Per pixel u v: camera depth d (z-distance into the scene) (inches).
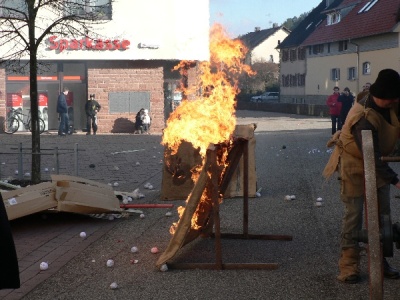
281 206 395.2
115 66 1173.7
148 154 766.5
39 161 503.2
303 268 255.8
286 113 2421.3
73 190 347.6
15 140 982.4
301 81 2741.1
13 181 500.4
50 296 224.1
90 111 1117.1
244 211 308.3
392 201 392.5
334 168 238.7
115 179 542.3
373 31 2014.0
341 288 229.3
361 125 218.7
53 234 322.0
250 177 429.7
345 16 2341.3
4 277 173.0
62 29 541.6
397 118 220.5
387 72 216.2
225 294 224.4
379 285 177.8
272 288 230.4
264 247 291.6
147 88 1182.9
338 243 296.0
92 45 1135.0
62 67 1160.2
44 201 334.0
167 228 335.0
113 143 933.2
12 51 1014.4
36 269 257.8
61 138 1033.5
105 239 311.4
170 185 420.5
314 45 2551.7
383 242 181.6
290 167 615.5
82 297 223.0
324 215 363.3
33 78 500.4
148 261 269.9
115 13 1142.3
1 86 1136.8
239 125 433.1
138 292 227.9
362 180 232.1
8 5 726.5
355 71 2202.3
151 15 1154.7
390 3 2064.5
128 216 366.3
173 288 232.1
